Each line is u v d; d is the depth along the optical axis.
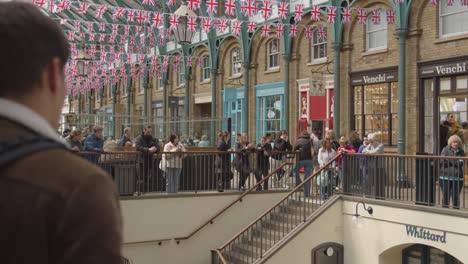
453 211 10.93
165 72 32.34
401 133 16.62
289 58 22.05
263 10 16.33
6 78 1.26
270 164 15.28
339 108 19.31
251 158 15.06
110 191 1.23
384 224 12.70
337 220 13.93
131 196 13.27
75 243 1.14
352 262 13.62
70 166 1.21
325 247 13.76
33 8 1.33
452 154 11.38
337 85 19.22
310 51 21.19
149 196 13.47
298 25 21.19
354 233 13.58
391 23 17.27
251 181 15.20
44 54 1.30
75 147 12.23
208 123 21.38
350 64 19.12
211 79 27.48
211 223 14.44
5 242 1.13
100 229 1.16
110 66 36.16
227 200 14.59
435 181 11.56
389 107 17.64
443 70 15.64
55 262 1.14
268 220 14.97
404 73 16.69
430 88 16.30
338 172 14.23
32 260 1.13
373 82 18.09
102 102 46.44
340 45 19.25
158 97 34.53
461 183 11.09
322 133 20.36
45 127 1.30
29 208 1.14
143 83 36.16
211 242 14.45
